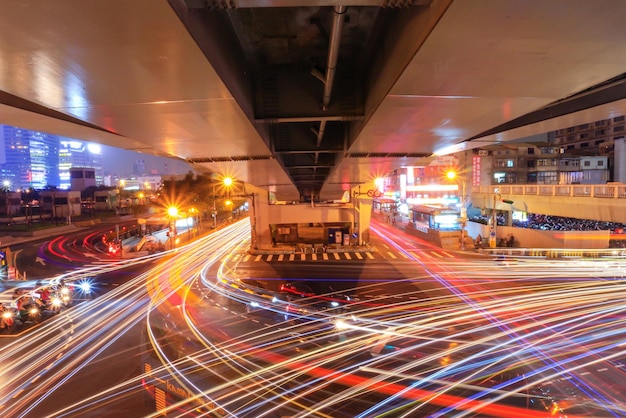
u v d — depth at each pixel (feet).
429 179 162.09
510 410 22.48
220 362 30.86
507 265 85.66
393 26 16.25
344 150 36.32
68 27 9.74
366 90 23.86
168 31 10.21
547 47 12.17
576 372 31.94
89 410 28.84
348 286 70.59
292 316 45.21
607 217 84.79
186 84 15.10
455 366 27.55
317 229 124.47
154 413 27.99
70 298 61.87
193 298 60.95
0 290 68.13
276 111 24.39
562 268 80.48
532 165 171.73
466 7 9.54
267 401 24.54
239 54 19.60
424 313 49.60
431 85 16.31
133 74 13.71
